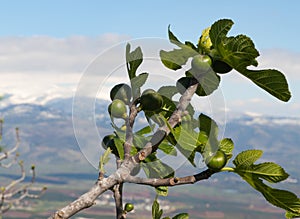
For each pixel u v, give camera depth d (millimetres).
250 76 1185
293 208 1220
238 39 1155
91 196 1116
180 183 1192
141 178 1169
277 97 1182
